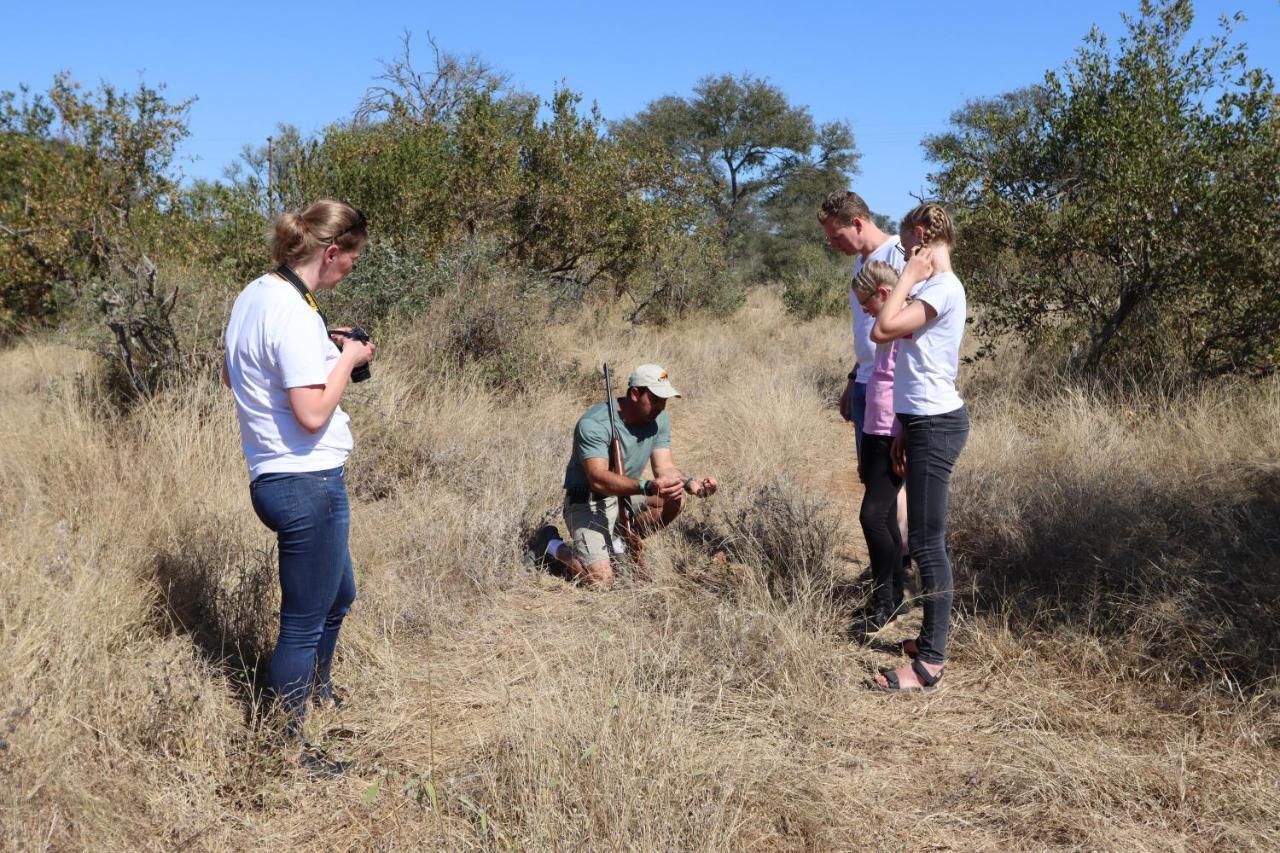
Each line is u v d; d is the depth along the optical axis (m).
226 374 2.80
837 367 9.98
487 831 2.51
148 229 8.02
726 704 3.25
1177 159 7.15
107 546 3.91
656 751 2.71
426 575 4.15
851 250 4.22
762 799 2.71
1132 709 3.21
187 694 2.95
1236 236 6.74
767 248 33.84
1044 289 8.09
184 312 6.82
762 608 3.71
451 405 6.77
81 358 7.59
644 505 4.56
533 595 4.27
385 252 8.52
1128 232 7.22
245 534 4.24
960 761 2.96
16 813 2.32
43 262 8.38
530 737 2.78
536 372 8.23
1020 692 3.36
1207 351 7.16
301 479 2.71
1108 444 5.83
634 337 11.10
